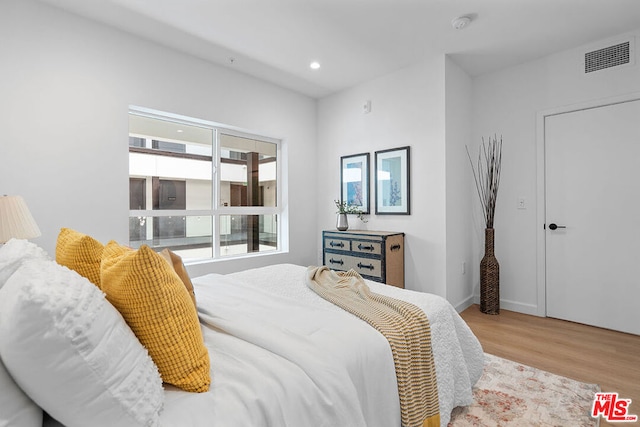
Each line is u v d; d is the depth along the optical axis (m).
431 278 3.06
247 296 1.64
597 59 2.71
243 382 0.89
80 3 2.18
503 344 2.42
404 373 1.20
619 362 2.13
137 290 0.80
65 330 0.61
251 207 3.62
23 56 2.10
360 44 2.75
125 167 2.55
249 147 3.61
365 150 3.59
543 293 3.03
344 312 1.44
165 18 2.36
